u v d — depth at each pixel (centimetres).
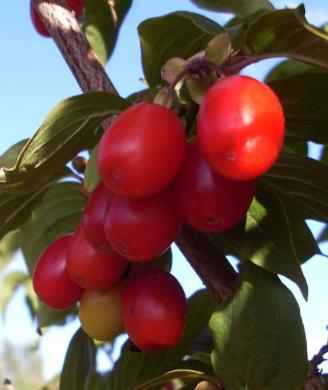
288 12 14
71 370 22
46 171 17
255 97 13
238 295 16
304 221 17
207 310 21
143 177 13
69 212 24
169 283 17
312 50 15
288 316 16
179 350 21
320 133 18
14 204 19
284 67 21
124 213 14
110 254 16
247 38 15
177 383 23
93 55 19
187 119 15
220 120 13
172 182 15
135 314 17
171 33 20
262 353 16
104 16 26
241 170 13
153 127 13
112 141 13
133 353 21
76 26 20
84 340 22
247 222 17
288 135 18
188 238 18
